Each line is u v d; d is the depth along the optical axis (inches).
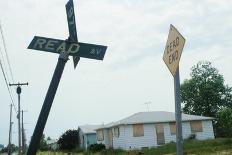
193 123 1774.1
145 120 1695.4
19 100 1736.0
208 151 1164.5
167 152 1289.4
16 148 4367.6
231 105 2763.3
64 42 194.1
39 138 175.5
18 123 1782.7
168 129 1726.1
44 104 179.3
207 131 1785.2
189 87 2854.3
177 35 181.8
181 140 174.7
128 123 1660.9
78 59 193.5
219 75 2824.8
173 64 185.5
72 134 2506.2
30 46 194.9
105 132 1914.4
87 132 2325.3
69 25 194.1
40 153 2060.8
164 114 1811.0
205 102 2770.7
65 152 2290.8
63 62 189.8
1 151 4559.5
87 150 1888.5
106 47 194.2
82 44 193.8
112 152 1587.1
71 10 190.4
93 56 192.9
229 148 1194.0
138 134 1676.9
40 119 176.9
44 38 195.8
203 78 2817.4
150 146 1673.2
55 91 183.3
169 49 191.8
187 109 2861.7
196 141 1552.7
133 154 1352.1
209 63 2824.8
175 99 180.2
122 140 1678.2
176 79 181.5
